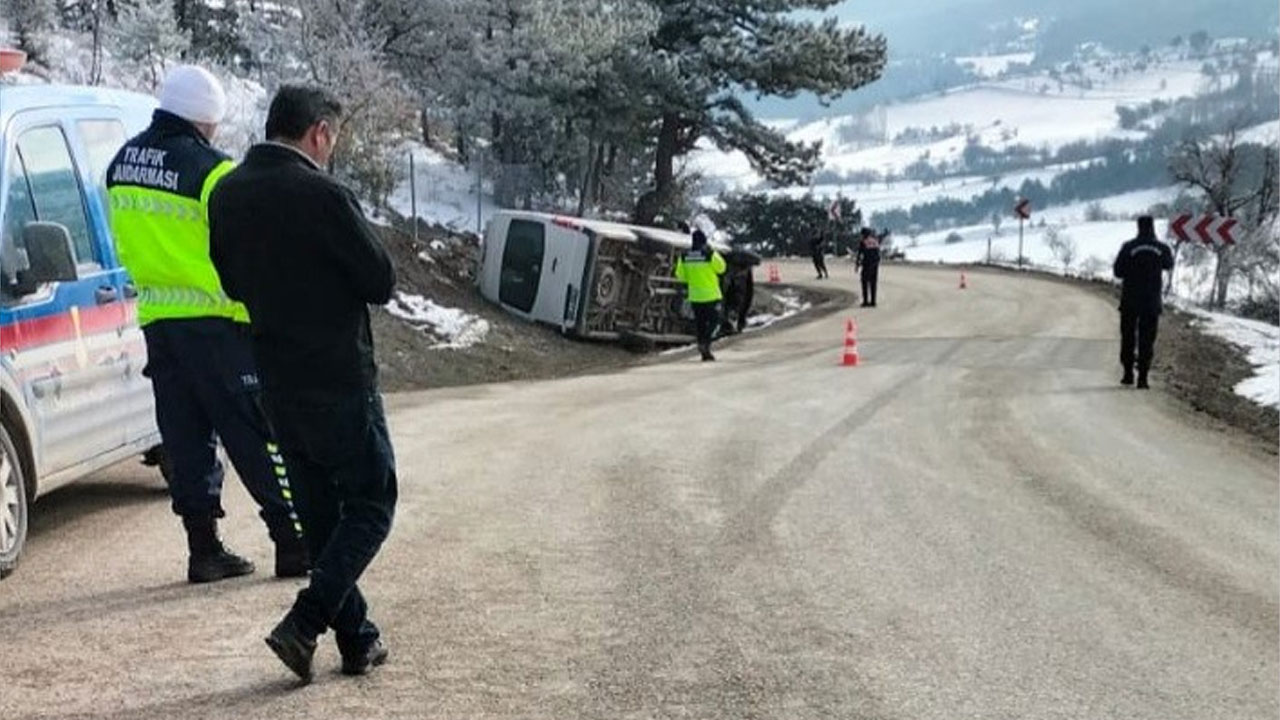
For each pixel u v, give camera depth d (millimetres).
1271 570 7211
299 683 4852
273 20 26469
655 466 9672
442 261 25188
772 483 9125
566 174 32719
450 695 4797
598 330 24156
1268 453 11648
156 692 4738
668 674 5125
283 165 4559
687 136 37250
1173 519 8523
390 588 6156
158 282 5918
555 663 5191
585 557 6848
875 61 37062
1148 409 14273
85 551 6738
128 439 7547
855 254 56656
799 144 37719
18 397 6438
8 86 7035
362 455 4629
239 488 8320
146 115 8094
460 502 8156
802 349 22641
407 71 28297
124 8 22281
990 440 11602
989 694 5066
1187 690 5199
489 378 19516
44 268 6398
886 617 6000
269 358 4551
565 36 28266
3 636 5340
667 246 25031
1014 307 31484
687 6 34906
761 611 6004
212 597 5895
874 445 11023
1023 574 6895
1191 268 46844
